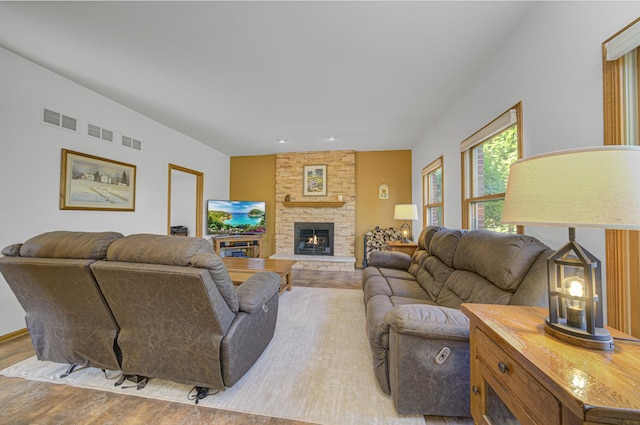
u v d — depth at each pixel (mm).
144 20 1853
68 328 1627
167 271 1293
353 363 1892
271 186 6066
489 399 1026
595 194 708
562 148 1480
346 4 1691
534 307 1180
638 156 696
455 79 2631
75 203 2801
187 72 2559
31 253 1494
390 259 3312
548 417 693
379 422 1356
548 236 1629
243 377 1727
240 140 4965
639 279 1119
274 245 6039
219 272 1370
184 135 4645
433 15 1780
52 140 2594
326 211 5707
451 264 2199
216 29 1941
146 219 3789
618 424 559
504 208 964
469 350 1302
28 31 1980
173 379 1524
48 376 1715
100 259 1458
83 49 2209
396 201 5598
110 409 1438
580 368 700
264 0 1660
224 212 5434
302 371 1794
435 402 1321
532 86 1732
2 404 1466
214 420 1369
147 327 1497
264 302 1791
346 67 2438
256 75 2598
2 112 2229
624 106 1168
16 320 2318
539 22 1663
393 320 1348
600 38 1250
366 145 5270
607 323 1208
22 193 2363
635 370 692
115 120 3281
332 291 3734
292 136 4684
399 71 2496
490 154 2424
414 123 3939
